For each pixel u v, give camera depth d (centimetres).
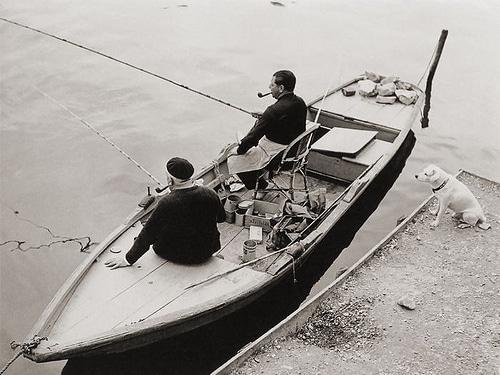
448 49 1134
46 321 453
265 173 633
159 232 499
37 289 590
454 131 901
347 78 1010
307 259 572
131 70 998
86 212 698
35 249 639
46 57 1020
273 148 603
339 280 535
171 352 496
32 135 827
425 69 1056
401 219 676
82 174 759
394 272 556
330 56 1084
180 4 1259
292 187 634
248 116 900
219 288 500
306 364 453
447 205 606
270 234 579
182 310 469
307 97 947
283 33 1162
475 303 524
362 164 693
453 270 561
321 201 632
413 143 870
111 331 446
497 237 606
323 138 734
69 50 1043
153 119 880
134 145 821
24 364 512
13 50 1035
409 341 481
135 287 495
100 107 901
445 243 596
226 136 855
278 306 561
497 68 1075
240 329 528
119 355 491
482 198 667
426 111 844
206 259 523
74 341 439
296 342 475
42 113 877
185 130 862
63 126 850
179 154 811
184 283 502
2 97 908
